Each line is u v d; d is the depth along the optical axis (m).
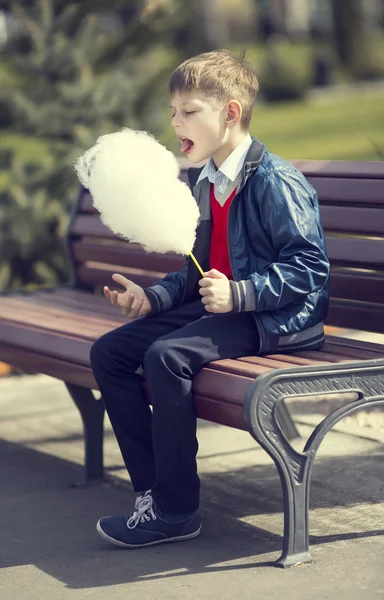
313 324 3.23
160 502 3.20
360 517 3.44
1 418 5.01
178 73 3.27
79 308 4.42
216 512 3.56
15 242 6.93
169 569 3.02
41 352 3.82
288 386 2.87
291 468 2.95
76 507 3.69
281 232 3.12
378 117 22.55
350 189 3.80
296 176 3.20
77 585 2.93
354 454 4.19
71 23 7.27
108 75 7.19
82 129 6.91
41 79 7.11
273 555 3.11
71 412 5.09
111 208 2.95
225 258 3.35
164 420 3.07
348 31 35.72
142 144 2.98
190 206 3.02
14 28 7.26
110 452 4.38
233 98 3.24
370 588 2.80
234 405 2.92
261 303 3.04
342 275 3.77
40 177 6.96
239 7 34.97
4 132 7.22
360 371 2.96
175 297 3.45
